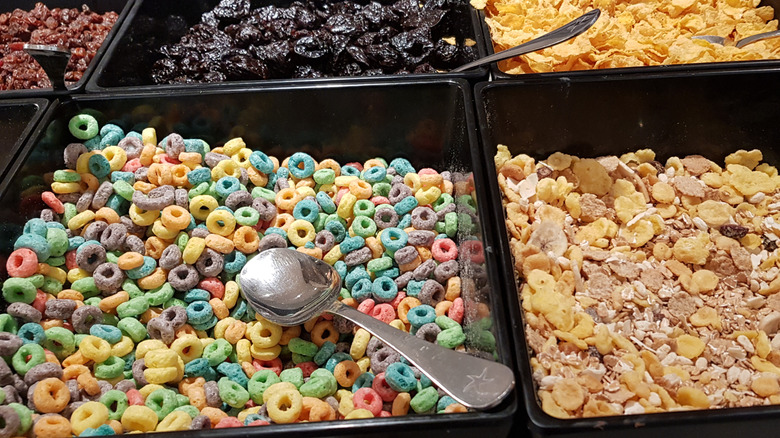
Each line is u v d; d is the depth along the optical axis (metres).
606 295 0.34
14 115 0.41
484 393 0.27
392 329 0.32
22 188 0.37
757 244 0.37
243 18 0.53
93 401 0.30
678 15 0.52
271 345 0.35
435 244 0.39
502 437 0.27
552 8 0.50
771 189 0.40
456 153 0.43
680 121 0.42
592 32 0.46
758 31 0.50
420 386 0.33
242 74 0.47
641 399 0.29
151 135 0.42
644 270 0.35
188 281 0.36
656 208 0.39
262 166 0.42
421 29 0.50
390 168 0.44
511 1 0.51
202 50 0.50
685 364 0.31
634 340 0.32
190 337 0.34
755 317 0.34
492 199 0.34
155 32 0.51
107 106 0.42
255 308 0.35
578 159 0.42
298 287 0.36
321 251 0.38
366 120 0.44
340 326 0.35
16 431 0.28
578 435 0.25
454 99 0.42
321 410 0.31
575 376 0.30
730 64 0.41
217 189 0.40
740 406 0.27
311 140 0.45
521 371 0.27
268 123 0.44
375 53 0.49
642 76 0.40
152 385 0.32
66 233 0.37
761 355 0.32
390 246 0.38
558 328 0.31
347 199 0.40
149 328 0.34
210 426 0.31
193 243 0.36
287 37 0.51
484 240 0.32
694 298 0.34
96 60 0.44
